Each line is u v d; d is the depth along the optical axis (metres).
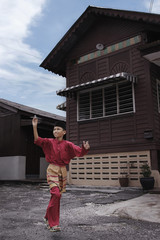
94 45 11.13
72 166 10.74
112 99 10.09
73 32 11.14
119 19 10.45
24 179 13.20
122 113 9.64
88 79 11.09
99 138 10.15
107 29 10.83
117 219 4.12
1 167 13.91
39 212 4.77
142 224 3.77
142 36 9.64
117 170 9.48
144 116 9.09
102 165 9.91
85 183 10.22
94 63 11.01
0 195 7.71
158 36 10.32
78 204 5.69
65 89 10.45
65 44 11.60
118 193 7.58
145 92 9.22
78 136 10.83
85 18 10.83
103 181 9.75
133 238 3.05
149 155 8.76
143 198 6.32
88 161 10.33
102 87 10.30
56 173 3.34
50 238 3.02
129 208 4.83
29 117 14.12
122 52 10.16
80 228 3.53
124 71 9.96
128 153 9.28
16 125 13.75
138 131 9.14
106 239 3.00
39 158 14.54
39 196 7.34
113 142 9.73
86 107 10.85
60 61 12.28
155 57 6.54
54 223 3.26
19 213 4.67
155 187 8.35
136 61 9.66
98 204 5.65
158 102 9.57
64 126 3.60
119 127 9.66
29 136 14.09
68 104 11.50
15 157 13.37
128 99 9.62
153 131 8.73
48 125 14.48
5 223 3.85
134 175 9.02
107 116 10.03
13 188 10.16
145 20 9.02
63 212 4.73
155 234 3.23
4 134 14.25
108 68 10.49
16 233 3.26
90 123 10.55
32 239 2.99
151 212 4.45
